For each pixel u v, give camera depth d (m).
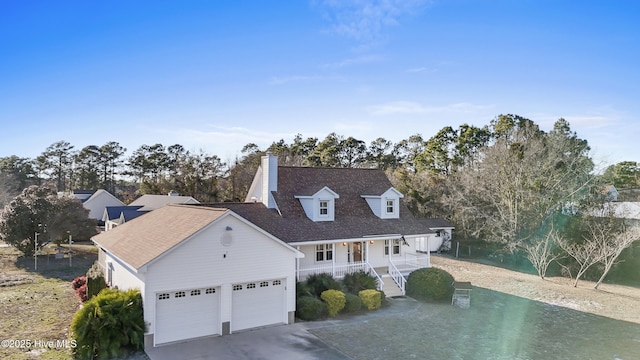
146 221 22.11
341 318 19.00
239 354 14.20
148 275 14.62
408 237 25.64
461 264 36.28
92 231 42.06
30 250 36.09
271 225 22.31
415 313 20.17
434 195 48.34
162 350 14.43
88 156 91.62
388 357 14.36
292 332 16.73
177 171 67.69
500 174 39.31
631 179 59.16
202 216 17.39
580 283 30.22
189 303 15.66
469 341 16.36
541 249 33.88
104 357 13.66
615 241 28.98
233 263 16.45
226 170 67.38
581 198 35.84
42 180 90.50
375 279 22.69
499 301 23.39
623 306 22.98
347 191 27.61
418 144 72.62
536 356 14.95
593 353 15.39
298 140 77.06
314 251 23.50
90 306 14.18
